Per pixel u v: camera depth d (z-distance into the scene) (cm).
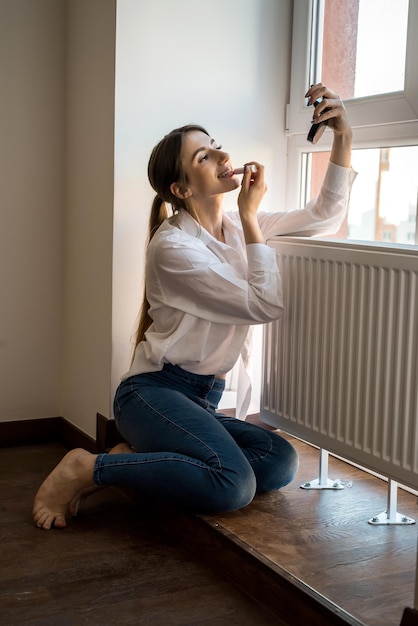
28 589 186
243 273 229
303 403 234
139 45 255
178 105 263
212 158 226
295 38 274
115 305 262
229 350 229
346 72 254
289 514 214
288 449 230
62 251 302
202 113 267
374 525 208
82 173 282
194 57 264
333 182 231
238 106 273
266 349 249
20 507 236
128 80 255
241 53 271
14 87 287
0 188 289
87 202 278
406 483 198
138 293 265
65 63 294
